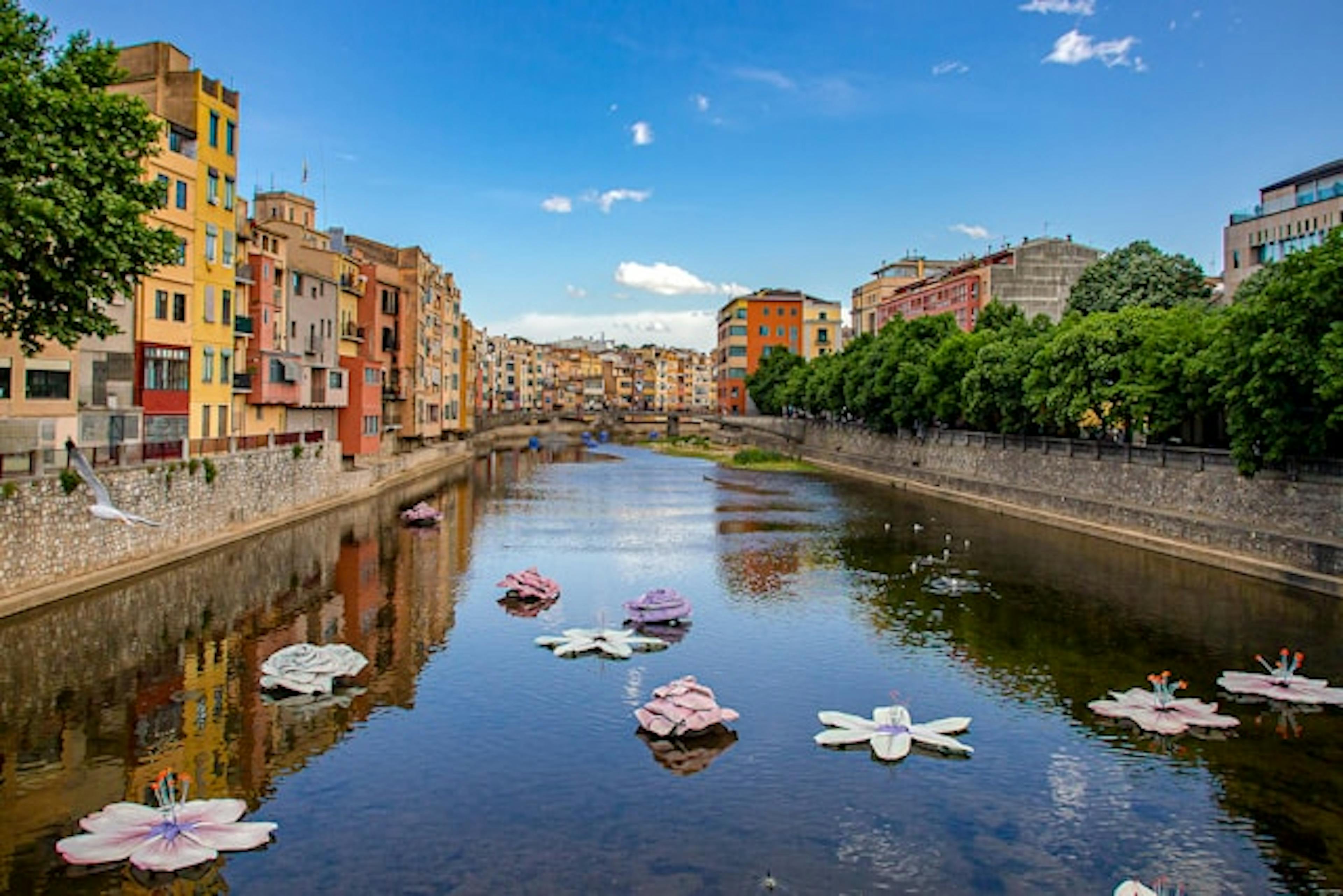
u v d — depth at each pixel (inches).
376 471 3134.8
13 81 1085.1
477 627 1405.0
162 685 1096.8
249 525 2079.2
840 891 700.0
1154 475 2246.6
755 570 1866.4
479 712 1050.1
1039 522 2559.1
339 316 3029.0
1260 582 1711.4
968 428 3550.7
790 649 1314.0
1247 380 1801.2
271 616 1409.9
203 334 2143.2
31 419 1670.8
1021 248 4552.2
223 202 2224.4
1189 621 1450.5
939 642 1346.0
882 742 959.0
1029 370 2807.6
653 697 1106.1
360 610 1486.2
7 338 1294.3
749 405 7662.4
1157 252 3518.7
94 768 879.1
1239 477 1947.6
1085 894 703.7
